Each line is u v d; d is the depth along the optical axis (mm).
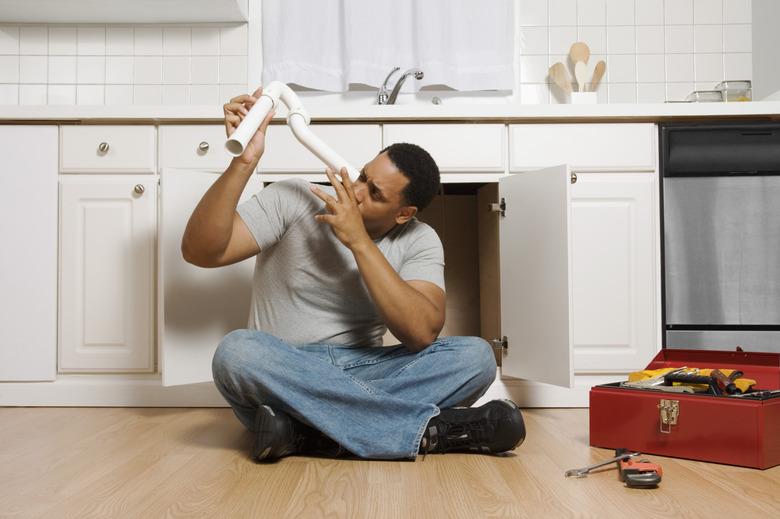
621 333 2480
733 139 2498
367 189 1654
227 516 1158
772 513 1182
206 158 2465
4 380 2467
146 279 2457
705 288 2482
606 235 2496
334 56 3211
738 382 1695
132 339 2451
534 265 2354
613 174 2527
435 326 1640
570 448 1742
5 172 2479
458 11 3197
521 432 1592
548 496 1285
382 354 1731
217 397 2465
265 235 1743
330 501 1247
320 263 1753
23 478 1425
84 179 2480
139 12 3182
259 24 3297
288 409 1559
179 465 1539
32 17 3248
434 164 1713
